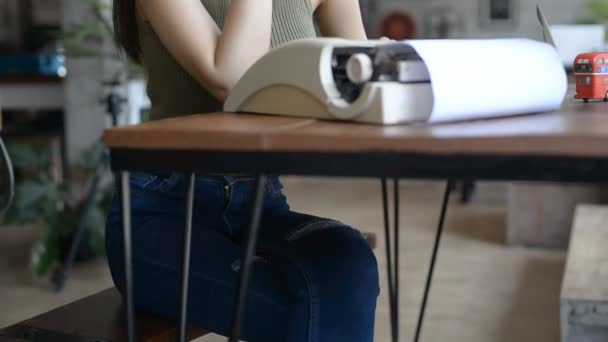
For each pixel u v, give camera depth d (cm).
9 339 134
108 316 146
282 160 91
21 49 721
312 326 128
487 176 84
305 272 131
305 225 149
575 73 141
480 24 809
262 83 112
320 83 102
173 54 143
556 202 415
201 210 154
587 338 193
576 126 91
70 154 601
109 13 519
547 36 151
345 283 133
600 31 406
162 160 96
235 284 134
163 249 145
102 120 592
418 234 447
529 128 90
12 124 646
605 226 304
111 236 155
